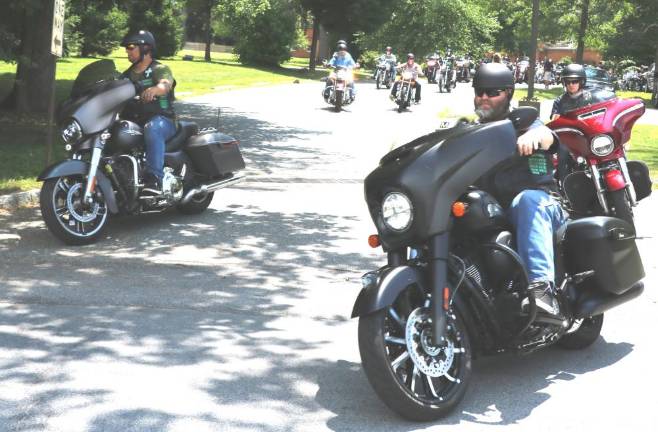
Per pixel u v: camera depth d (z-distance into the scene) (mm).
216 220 9094
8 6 15203
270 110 23188
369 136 17969
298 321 5855
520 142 4453
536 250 4496
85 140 7746
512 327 4434
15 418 4094
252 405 4363
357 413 4297
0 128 15266
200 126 18188
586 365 5105
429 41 58031
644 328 5875
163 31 47750
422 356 4199
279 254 7707
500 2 59094
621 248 4879
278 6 48625
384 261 7594
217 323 5727
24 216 8797
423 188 4137
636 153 16391
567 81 8250
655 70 37750
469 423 4215
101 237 8102
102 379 4641
